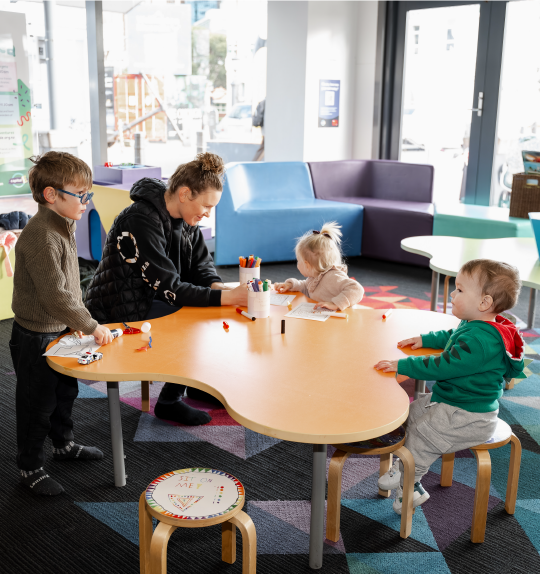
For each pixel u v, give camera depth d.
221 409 2.83
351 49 6.63
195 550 1.85
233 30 7.48
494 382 1.76
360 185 6.38
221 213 5.27
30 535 1.91
